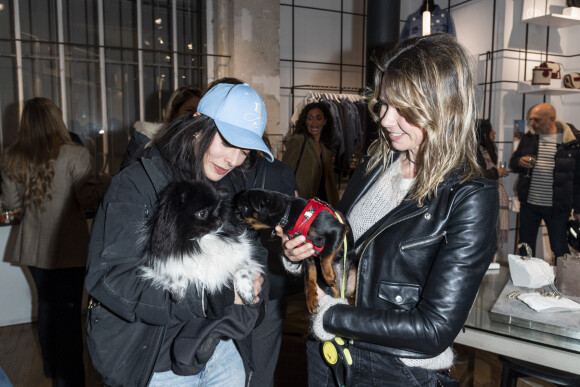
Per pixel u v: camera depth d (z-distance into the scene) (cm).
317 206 128
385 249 118
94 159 493
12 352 327
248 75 492
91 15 477
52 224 270
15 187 287
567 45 518
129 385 119
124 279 111
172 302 113
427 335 105
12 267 371
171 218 113
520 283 193
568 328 148
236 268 124
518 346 151
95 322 118
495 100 495
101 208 118
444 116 108
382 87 118
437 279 107
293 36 574
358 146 547
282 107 577
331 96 567
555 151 434
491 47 497
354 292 134
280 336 205
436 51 109
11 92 451
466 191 109
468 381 259
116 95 496
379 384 125
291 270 149
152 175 121
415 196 117
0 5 439
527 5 484
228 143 123
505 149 498
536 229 454
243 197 133
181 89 243
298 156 362
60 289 267
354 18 608
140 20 496
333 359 124
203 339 120
